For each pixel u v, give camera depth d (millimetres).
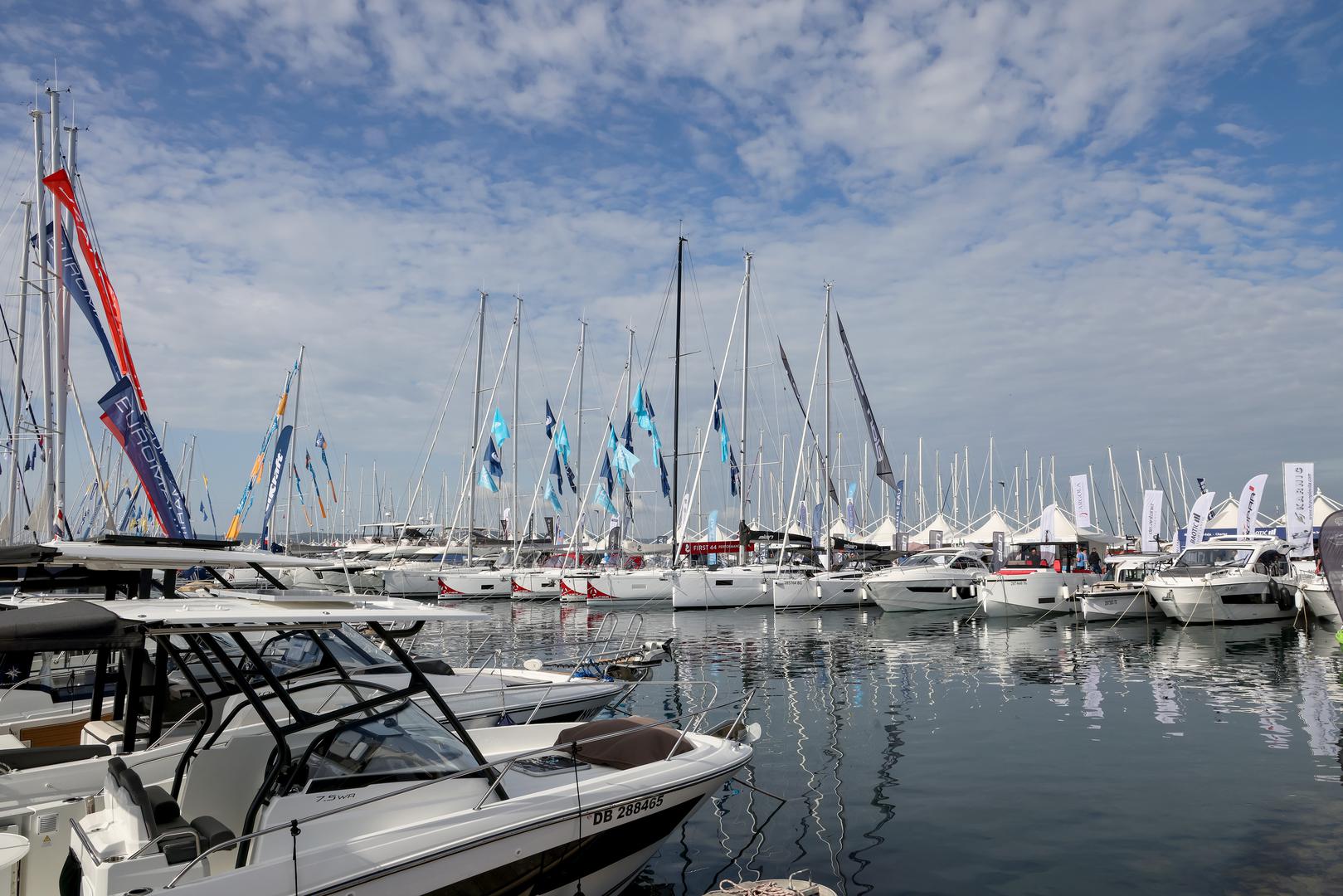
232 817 5816
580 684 11781
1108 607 29500
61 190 19188
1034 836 8438
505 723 10516
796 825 8820
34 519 18719
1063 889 7246
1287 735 12367
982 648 23188
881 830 8648
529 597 41625
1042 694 15938
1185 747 11711
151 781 6277
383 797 5512
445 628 29062
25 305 19578
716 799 9625
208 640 5941
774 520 52719
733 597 35719
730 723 8383
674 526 39656
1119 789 9875
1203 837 8344
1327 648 22109
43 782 6211
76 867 5406
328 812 5137
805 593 34406
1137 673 18438
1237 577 27641
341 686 6652
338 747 5668
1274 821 8734
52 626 4516
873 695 15969
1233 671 18469
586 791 6234
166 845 4934
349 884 4902
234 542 7309
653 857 7941
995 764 10977
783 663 20406
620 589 37500
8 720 8539
